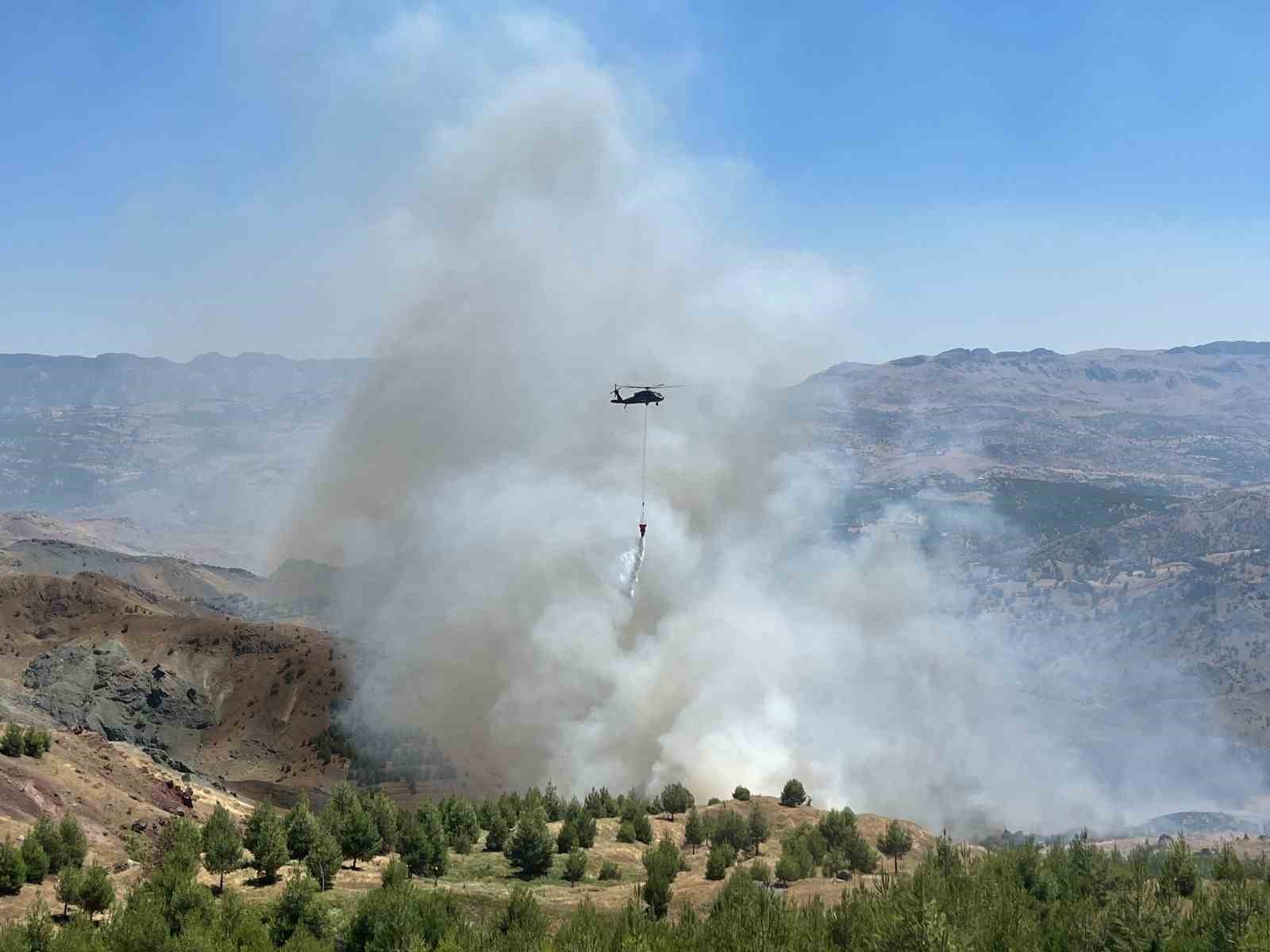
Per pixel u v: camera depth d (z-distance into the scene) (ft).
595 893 319.68
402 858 329.31
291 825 320.09
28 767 368.27
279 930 244.42
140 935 223.71
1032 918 235.20
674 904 304.91
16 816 326.44
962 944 211.41
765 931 226.58
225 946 228.84
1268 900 232.32
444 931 238.89
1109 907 234.58
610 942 226.17
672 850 342.23
